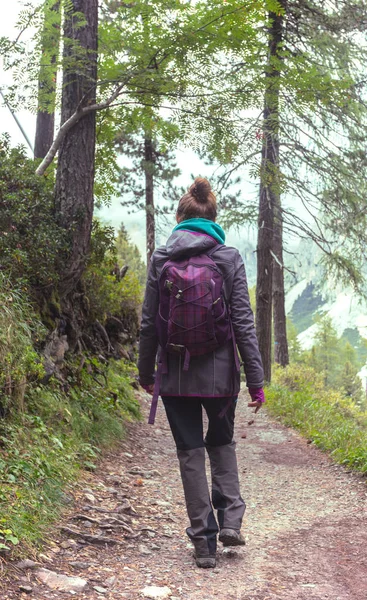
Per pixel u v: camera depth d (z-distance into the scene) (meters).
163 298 2.91
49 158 6.78
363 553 3.18
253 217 13.50
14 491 3.24
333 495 4.69
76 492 3.88
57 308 6.21
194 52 6.59
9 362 4.18
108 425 5.94
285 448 7.06
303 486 5.07
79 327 7.80
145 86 6.85
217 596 2.54
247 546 3.29
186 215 3.13
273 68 7.20
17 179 5.92
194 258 2.91
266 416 9.84
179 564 2.94
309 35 12.12
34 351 5.09
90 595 2.43
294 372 19.66
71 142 6.48
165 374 2.95
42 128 11.12
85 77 6.62
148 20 6.59
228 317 2.90
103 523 3.38
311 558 3.10
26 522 2.92
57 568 2.67
